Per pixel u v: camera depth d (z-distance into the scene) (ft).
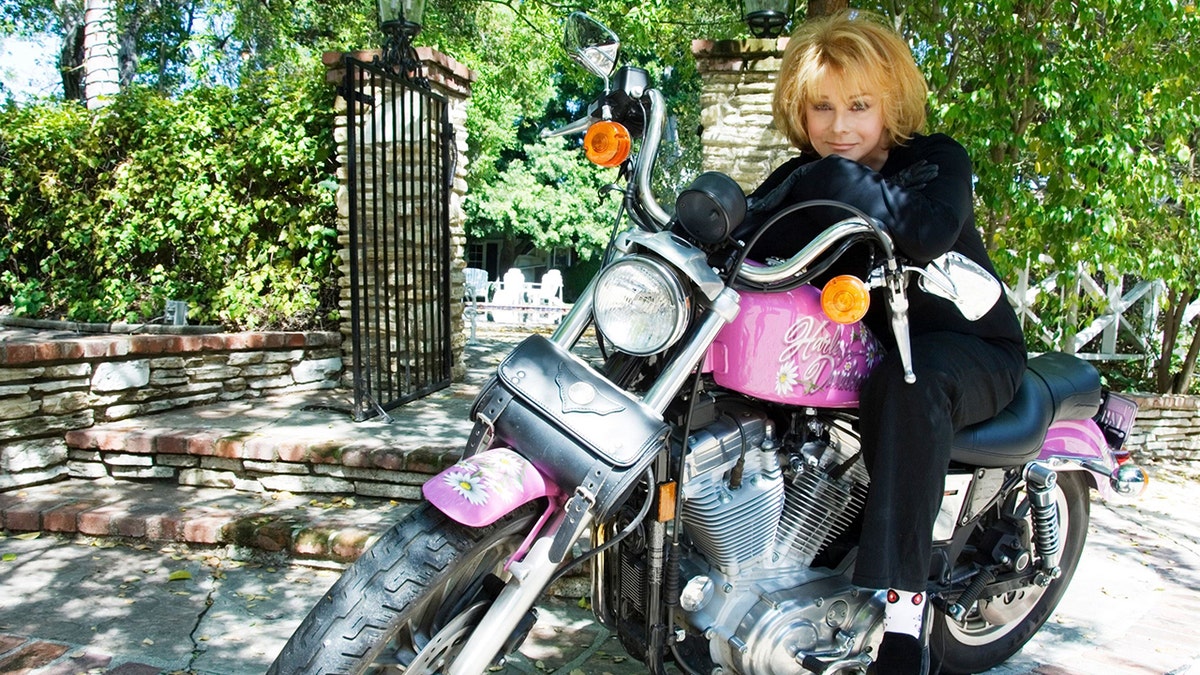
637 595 6.58
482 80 53.88
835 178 6.12
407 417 15.43
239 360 17.02
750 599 6.57
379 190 18.66
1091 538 14.12
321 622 5.10
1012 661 9.30
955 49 17.33
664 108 6.50
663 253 5.59
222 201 19.62
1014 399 7.55
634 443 5.41
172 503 12.58
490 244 94.68
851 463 6.96
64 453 13.80
